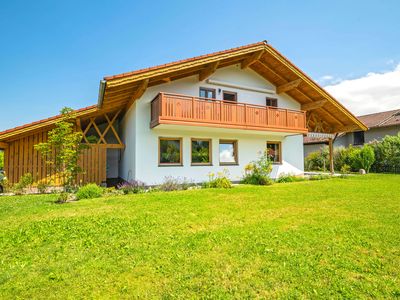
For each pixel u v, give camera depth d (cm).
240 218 587
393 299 271
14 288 301
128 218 592
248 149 1519
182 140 1316
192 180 1322
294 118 1519
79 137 1017
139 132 1216
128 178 1363
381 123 2453
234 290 290
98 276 326
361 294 280
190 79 1361
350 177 1552
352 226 512
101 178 1340
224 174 1416
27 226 539
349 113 1627
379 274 321
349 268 337
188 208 688
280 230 495
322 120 1850
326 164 2333
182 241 439
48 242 446
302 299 273
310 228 505
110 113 1509
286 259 364
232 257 373
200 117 1197
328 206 704
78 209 699
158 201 791
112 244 433
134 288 299
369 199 797
